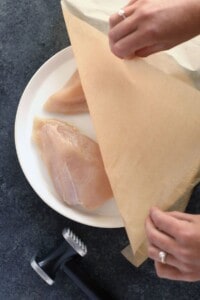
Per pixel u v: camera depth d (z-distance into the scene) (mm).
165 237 445
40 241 595
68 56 569
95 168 529
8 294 598
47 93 567
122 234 597
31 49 603
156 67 492
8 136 595
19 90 600
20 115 555
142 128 486
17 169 594
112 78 489
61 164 527
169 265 473
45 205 595
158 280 600
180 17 412
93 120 481
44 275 579
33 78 560
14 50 601
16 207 594
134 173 487
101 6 512
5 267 596
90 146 535
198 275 457
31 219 595
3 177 592
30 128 558
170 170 494
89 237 596
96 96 485
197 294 602
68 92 544
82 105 554
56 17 604
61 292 600
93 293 582
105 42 494
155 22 415
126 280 598
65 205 541
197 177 510
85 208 538
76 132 540
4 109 596
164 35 421
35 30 604
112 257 598
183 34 423
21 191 594
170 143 488
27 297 598
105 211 544
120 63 490
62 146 527
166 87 484
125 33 428
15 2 605
